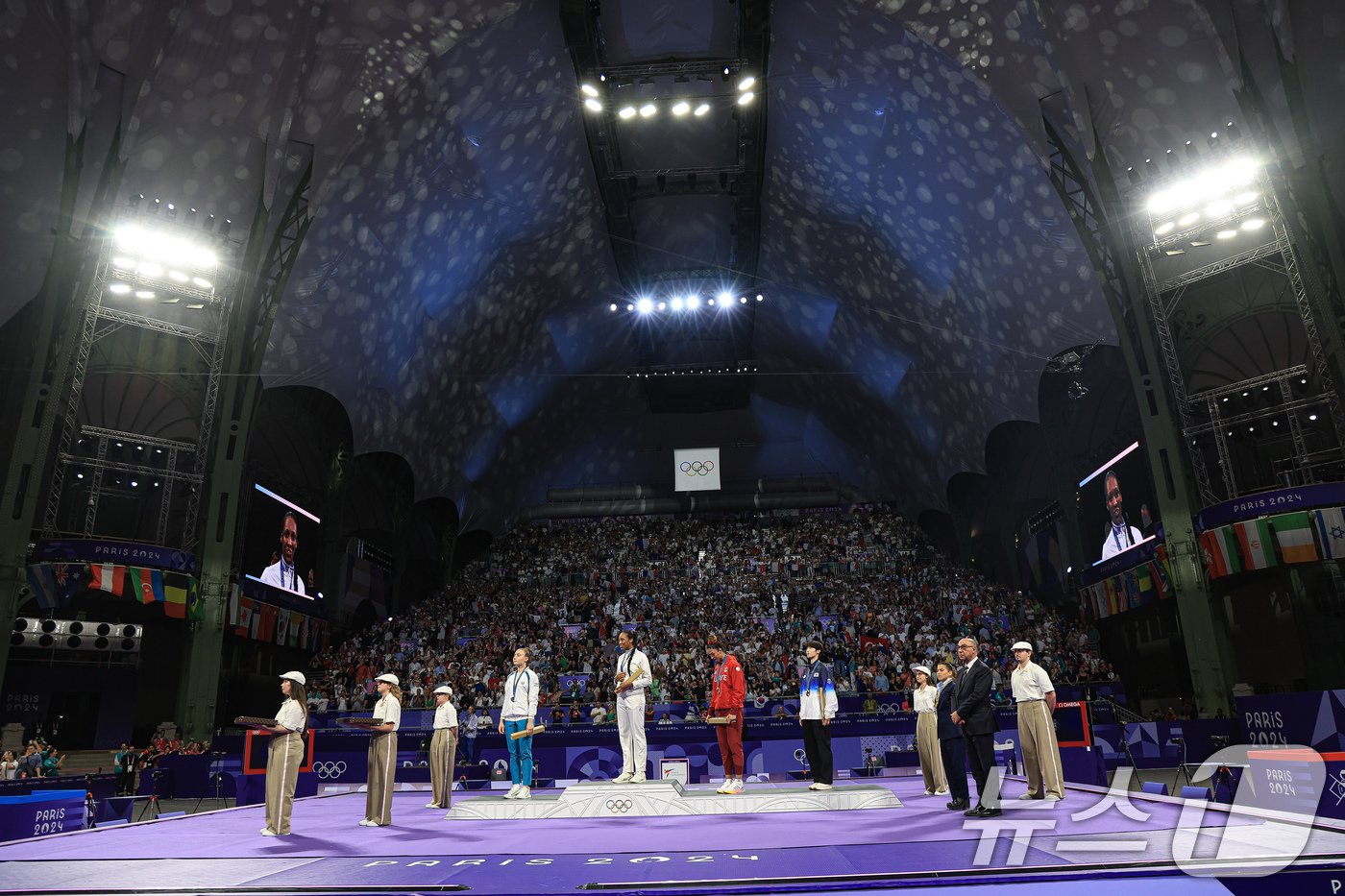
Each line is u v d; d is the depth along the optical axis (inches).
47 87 812.0
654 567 1567.4
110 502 976.3
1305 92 807.1
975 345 1250.6
